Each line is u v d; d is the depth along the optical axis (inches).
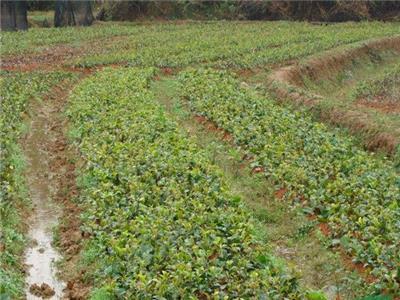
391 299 418.6
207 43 1584.6
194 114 912.3
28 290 482.9
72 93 1097.4
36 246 557.9
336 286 455.8
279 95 1010.7
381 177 608.1
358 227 499.8
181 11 2507.4
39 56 1491.1
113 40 1776.6
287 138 714.2
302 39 1653.5
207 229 496.7
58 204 648.4
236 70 1284.4
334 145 711.1
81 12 2245.3
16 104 948.0
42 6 2842.0
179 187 575.8
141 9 2519.7
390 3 2288.4
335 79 1370.6
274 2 2367.1
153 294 418.0
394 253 453.7
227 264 445.1
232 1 2464.3
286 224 558.6
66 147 823.7
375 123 788.0
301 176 598.2
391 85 1320.1
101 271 483.8
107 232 525.7
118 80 1119.6
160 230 488.7
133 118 804.0
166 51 1472.7
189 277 425.1
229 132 783.1
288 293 418.3
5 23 2090.3
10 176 673.0
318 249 507.8
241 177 662.5
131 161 638.5
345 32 1807.3
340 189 567.2
